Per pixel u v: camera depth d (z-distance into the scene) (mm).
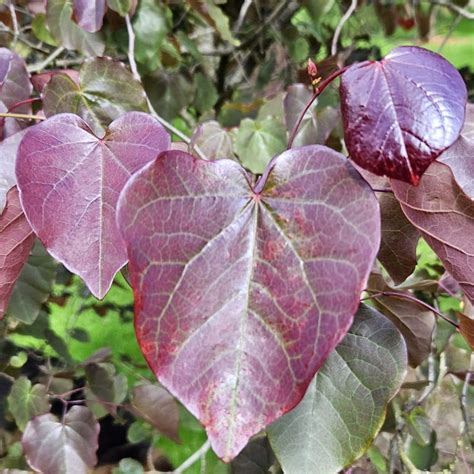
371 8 872
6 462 638
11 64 361
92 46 547
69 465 537
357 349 271
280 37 822
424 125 182
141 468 626
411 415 542
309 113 495
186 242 182
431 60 193
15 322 667
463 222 220
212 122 482
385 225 279
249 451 485
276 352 178
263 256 186
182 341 177
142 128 226
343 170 187
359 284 174
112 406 627
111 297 913
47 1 529
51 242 212
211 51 807
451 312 540
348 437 267
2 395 700
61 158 220
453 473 591
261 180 193
